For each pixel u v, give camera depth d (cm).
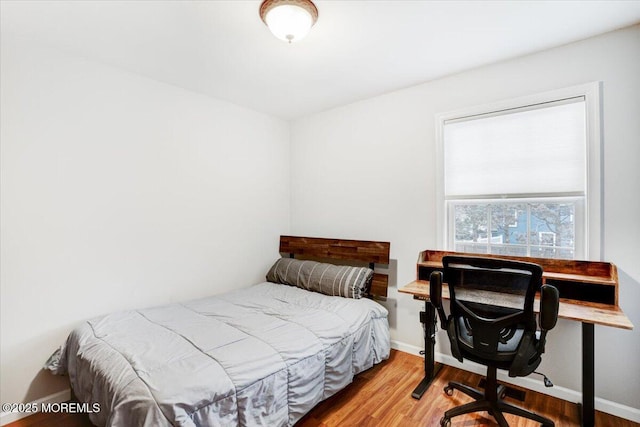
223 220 310
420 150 274
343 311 238
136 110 248
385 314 269
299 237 352
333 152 337
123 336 184
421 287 229
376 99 302
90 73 225
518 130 229
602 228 197
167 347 169
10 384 193
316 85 276
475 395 199
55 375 208
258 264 345
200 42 204
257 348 171
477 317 168
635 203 188
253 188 339
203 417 132
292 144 380
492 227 243
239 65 237
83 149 221
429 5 168
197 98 289
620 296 192
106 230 232
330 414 195
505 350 165
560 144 213
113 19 178
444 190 263
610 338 197
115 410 129
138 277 249
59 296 211
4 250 191
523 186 227
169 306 248
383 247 286
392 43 207
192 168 285
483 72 242
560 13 176
